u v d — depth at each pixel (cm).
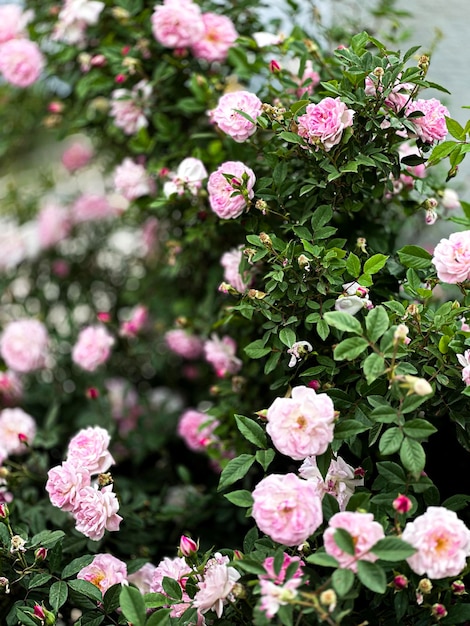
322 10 198
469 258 126
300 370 143
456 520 103
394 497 113
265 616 101
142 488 201
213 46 183
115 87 197
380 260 127
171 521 186
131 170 188
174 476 213
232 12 195
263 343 138
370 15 202
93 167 253
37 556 127
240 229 174
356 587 107
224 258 160
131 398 228
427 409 130
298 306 138
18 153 271
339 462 124
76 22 196
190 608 115
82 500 128
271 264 142
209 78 190
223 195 142
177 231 207
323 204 148
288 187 145
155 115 188
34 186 264
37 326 225
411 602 117
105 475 135
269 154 146
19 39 216
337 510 115
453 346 122
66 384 237
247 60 179
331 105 132
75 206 249
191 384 241
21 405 234
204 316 196
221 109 144
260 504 105
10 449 184
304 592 102
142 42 188
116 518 132
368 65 135
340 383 133
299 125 137
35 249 249
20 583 131
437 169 189
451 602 121
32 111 240
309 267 135
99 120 213
